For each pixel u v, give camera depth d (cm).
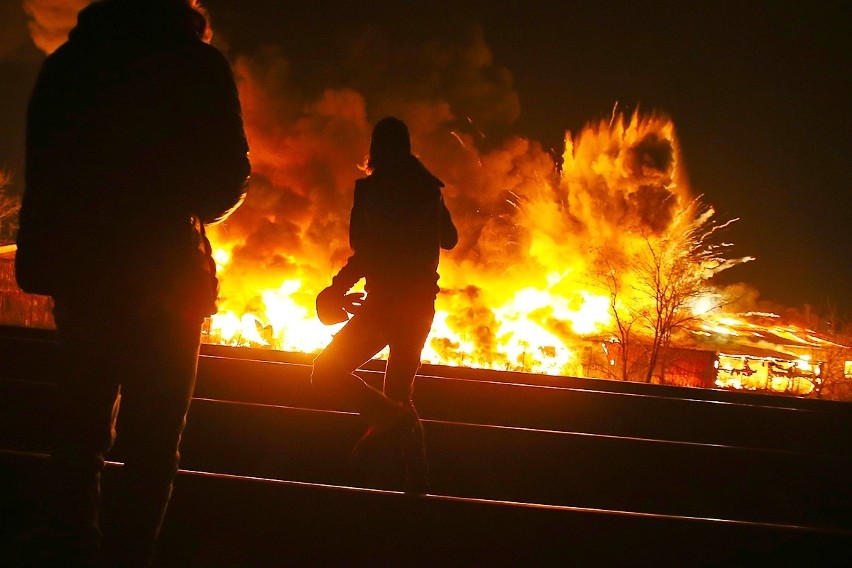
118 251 237
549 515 340
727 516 491
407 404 374
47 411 519
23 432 517
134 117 238
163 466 251
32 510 306
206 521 330
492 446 521
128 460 248
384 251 365
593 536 337
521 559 329
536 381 807
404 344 368
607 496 506
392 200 365
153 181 239
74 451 246
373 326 364
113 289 238
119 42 241
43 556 250
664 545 335
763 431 692
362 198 372
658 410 693
